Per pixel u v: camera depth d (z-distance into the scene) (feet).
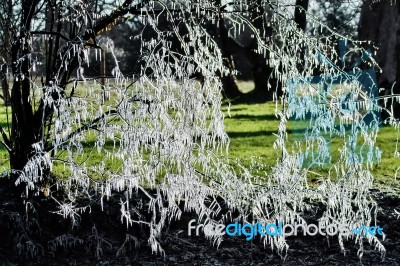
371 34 48.73
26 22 14.14
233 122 44.98
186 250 15.19
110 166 20.66
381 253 14.97
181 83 13.20
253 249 15.39
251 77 91.35
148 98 13.05
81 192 16.60
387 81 47.50
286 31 14.61
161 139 13.29
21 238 14.23
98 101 12.98
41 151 12.99
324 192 15.08
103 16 15.40
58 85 13.37
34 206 15.12
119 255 14.66
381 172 23.86
